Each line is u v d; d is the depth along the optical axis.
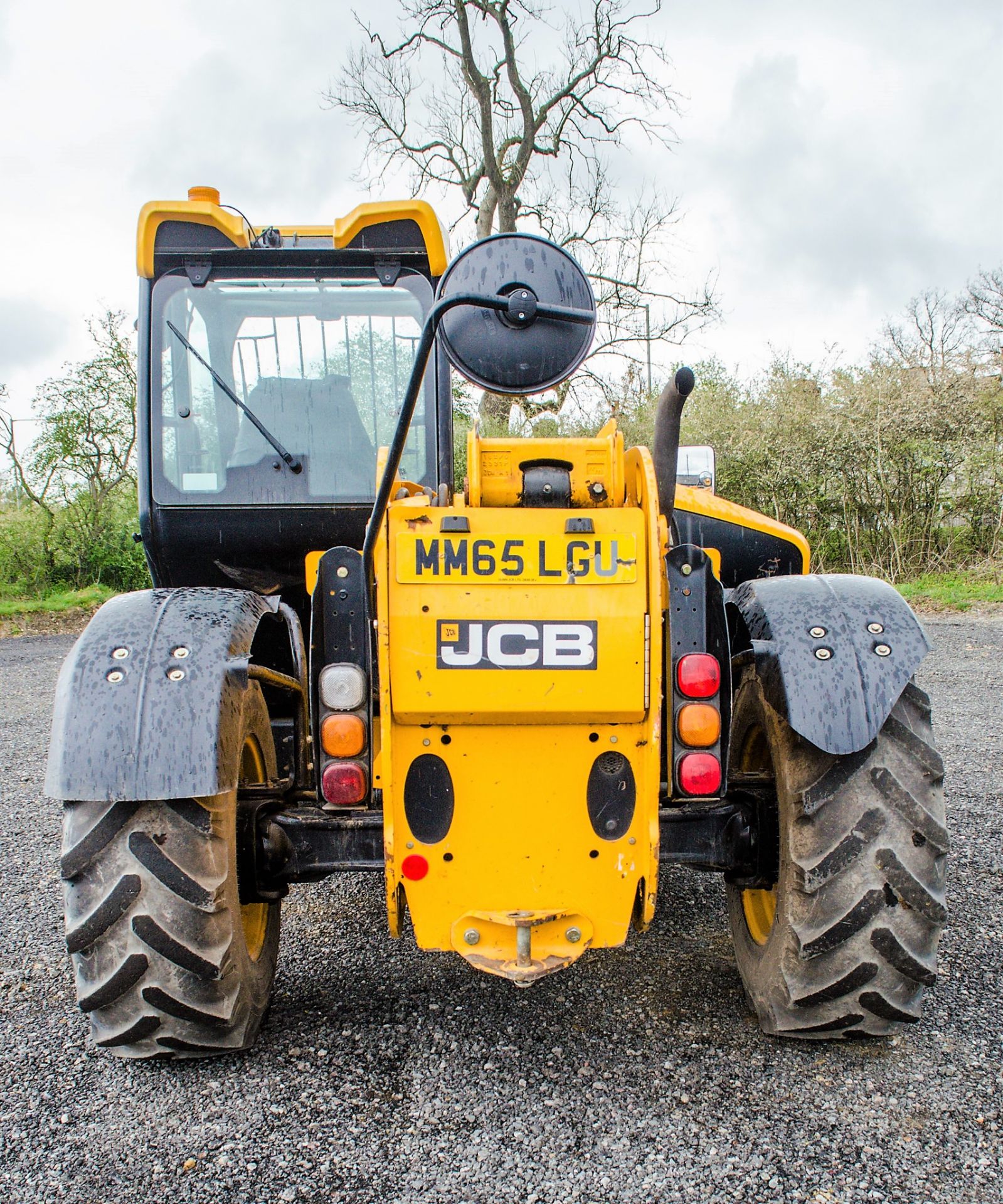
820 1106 2.06
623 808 2.11
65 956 2.96
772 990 2.24
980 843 3.73
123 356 15.98
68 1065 2.30
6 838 4.25
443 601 2.01
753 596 2.37
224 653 2.13
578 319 1.86
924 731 2.20
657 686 2.04
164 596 2.32
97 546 16.38
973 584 12.34
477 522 2.03
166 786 1.97
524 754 2.09
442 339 1.90
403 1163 1.90
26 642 12.66
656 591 2.02
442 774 2.09
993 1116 2.01
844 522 13.79
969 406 12.84
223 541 3.42
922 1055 2.25
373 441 3.43
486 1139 1.97
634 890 2.13
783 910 2.20
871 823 2.09
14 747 6.29
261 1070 2.26
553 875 2.12
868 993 2.11
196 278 3.31
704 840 2.33
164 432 3.37
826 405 13.92
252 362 3.39
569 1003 2.56
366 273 3.36
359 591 2.11
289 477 3.40
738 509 4.35
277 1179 1.87
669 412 2.12
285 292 3.37
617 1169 1.87
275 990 2.69
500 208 20.81
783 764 2.21
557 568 2.03
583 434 17.72
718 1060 2.25
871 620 2.19
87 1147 1.97
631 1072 2.21
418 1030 2.43
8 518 16.52
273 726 3.01
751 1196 1.79
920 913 2.08
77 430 15.96
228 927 2.12
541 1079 2.19
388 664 2.02
